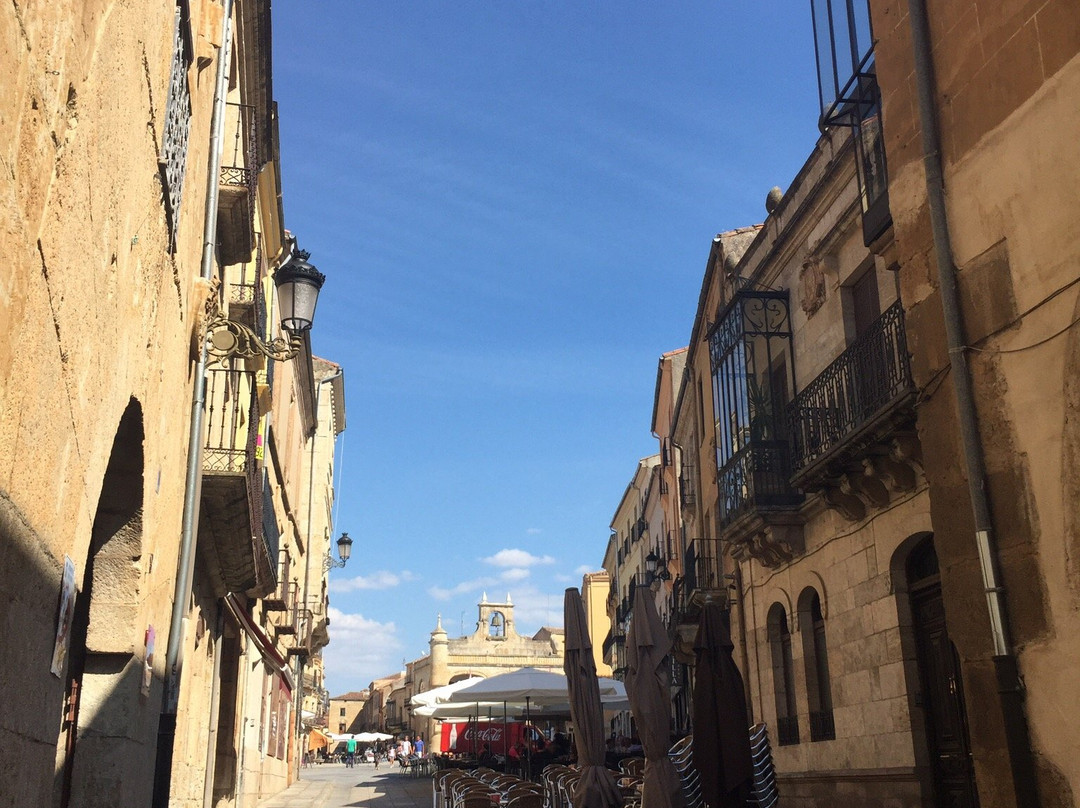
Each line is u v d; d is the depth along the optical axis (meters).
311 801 22.86
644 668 10.40
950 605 7.06
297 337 9.11
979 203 7.04
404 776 34.50
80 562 4.80
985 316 6.90
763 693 15.35
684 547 28.17
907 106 8.05
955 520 7.07
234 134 13.34
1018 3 6.75
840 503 12.26
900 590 11.38
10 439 3.46
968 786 10.06
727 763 9.32
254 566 14.02
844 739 12.50
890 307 11.20
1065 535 6.08
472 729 33.50
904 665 11.11
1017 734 6.29
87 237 4.32
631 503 44.59
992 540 6.65
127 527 6.74
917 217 7.78
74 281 4.16
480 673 69.62
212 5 9.75
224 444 13.74
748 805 10.12
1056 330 6.24
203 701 13.88
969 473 6.83
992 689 6.59
